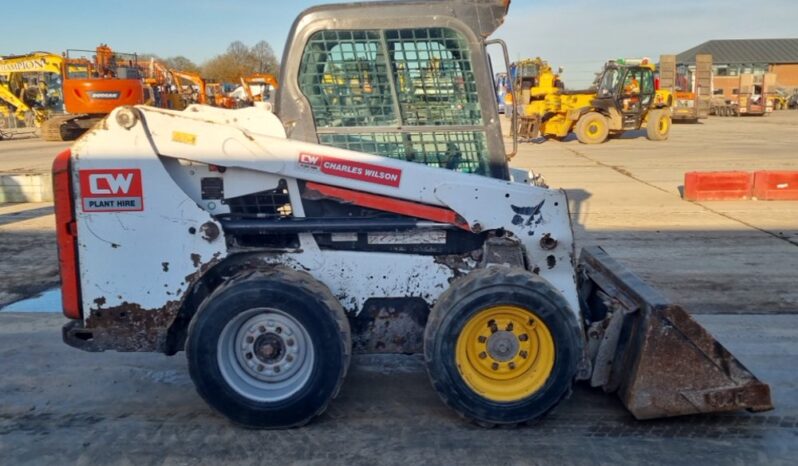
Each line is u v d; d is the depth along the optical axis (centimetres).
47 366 484
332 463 355
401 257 401
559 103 2288
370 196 391
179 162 388
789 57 6556
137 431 391
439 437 380
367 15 396
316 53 402
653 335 373
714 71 6619
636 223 966
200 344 368
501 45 407
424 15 396
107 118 377
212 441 378
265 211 402
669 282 677
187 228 384
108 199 381
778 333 536
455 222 390
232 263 399
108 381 459
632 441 375
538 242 393
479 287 366
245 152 383
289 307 366
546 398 376
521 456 360
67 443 378
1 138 2673
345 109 408
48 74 2881
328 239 404
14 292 662
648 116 2309
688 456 360
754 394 375
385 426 393
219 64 5372
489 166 415
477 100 408
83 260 387
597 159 1791
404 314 406
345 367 377
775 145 2112
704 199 1146
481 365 381
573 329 371
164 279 388
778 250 802
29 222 1008
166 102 2833
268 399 379
